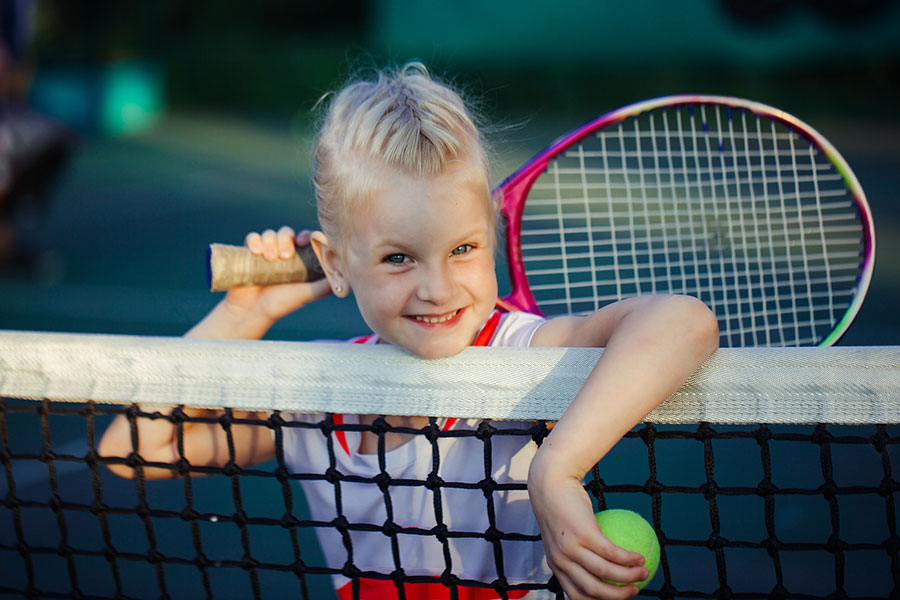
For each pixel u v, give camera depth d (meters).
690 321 1.39
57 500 1.69
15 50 8.63
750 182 2.33
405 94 1.57
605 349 1.42
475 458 1.70
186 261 9.14
